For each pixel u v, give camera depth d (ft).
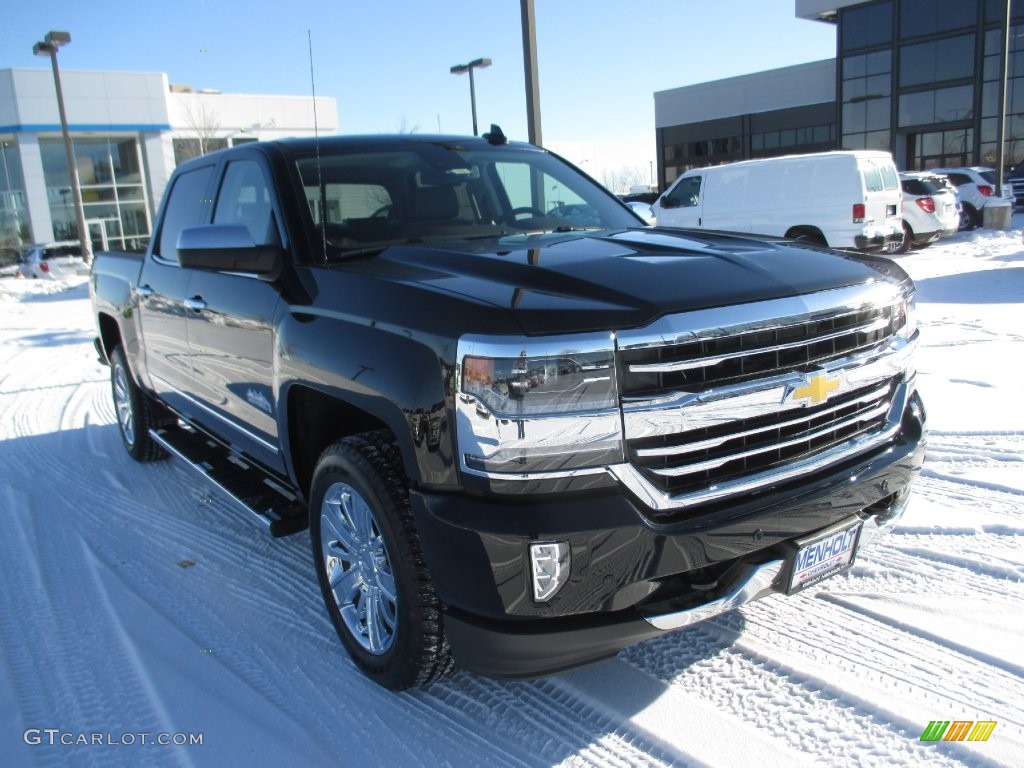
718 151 131.03
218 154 12.97
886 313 8.52
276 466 10.87
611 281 7.66
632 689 8.72
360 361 8.12
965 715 7.91
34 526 13.97
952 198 54.13
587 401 6.90
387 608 8.50
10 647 10.09
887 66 107.04
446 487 7.27
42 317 47.57
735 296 7.45
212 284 11.57
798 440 7.82
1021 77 96.99
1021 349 22.33
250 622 10.53
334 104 94.99
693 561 7.20
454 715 8.45
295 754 7.94
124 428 17.75
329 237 10.28
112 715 8.66
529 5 30.35
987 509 12.42
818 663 8.93
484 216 11.53
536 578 6.88
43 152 112.47
